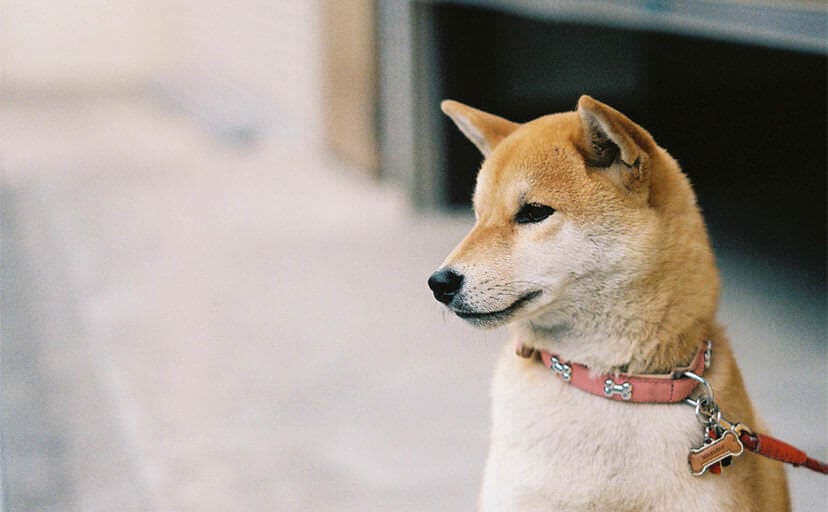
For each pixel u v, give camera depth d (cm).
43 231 840
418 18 799
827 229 732
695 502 240
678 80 892
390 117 909
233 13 1447
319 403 506
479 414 487
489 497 259
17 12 1752
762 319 572
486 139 288
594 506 246
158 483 431
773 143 916
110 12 1809
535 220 254
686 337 248
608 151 248
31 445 470
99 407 509
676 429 243
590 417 247
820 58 908
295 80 1181
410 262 723
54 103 1659
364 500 412
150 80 1845
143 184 1013
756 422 272
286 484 428
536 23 820
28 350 583
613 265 245
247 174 1043
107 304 656
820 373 503
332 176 1012
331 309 635
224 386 528
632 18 518
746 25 441
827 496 392
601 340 248
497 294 251
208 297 664
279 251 759
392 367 545
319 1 1051
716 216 770
